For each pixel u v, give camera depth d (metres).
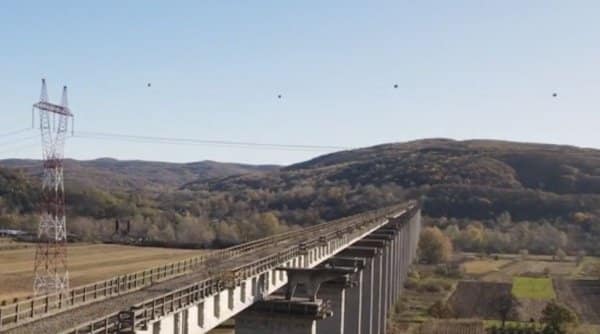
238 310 46.28
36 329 29.58
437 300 138.88
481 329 113.50
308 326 55.97
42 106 114.88
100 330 27.62
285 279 60.06
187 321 36.38
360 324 81.81
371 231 115.25
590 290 152.38
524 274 176.75
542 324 114.62
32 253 144.00
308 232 85.06
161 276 45.94
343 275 58.22
